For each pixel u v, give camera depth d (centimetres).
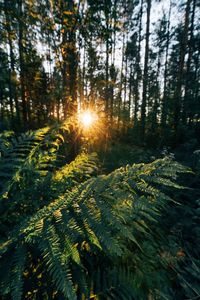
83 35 478
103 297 122
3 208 136
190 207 282
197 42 1034
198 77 1078
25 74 955
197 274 175
